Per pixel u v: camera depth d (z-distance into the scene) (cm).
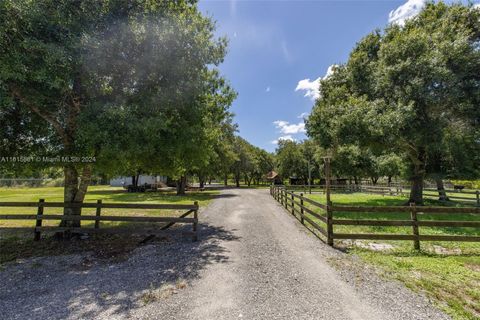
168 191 3070
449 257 527
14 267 496
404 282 405
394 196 2017
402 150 1427
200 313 317
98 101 601
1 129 647
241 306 334
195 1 826
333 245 625
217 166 2884
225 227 861
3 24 454
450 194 2333
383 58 1228
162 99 662
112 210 1305
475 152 1385
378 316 307
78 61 516
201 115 817
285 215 1118
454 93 1031
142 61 641
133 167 872
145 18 604
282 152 4897
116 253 577
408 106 988
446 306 330
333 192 2958
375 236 595
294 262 505
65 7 529
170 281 419
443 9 1349
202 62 745
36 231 675
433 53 1034
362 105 1162
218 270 466
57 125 659
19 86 520
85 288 397
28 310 332
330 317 306
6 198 1906
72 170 732
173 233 668
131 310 327
